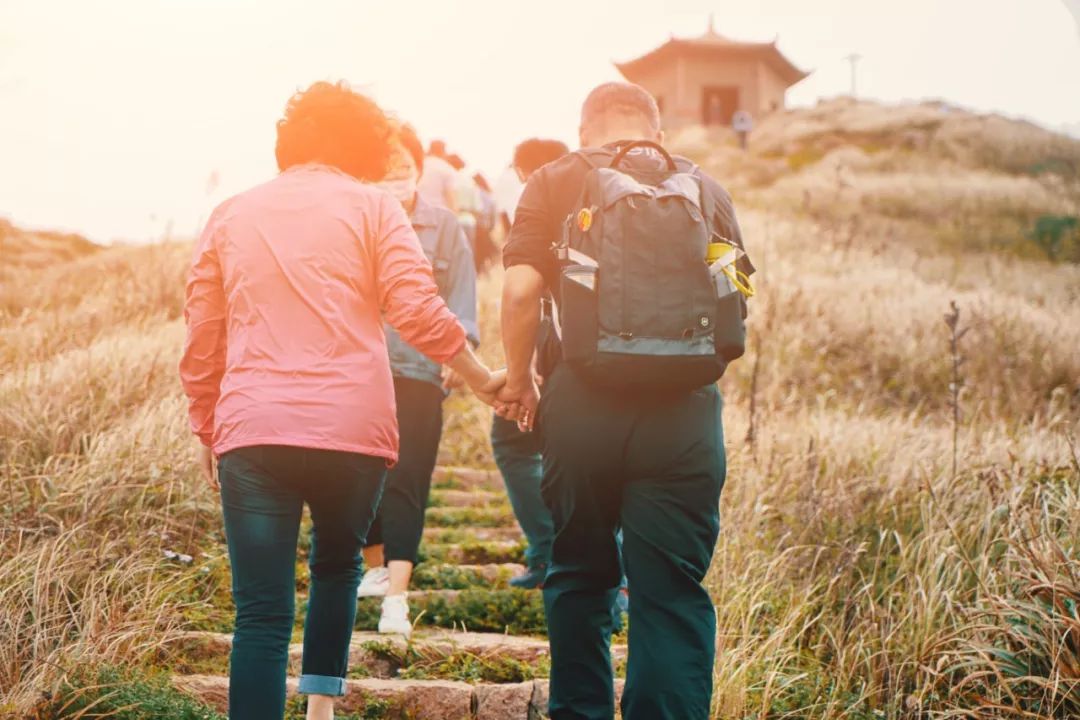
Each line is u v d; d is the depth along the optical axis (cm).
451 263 404
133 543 378
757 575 399
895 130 3206
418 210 405
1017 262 1572
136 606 331
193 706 292
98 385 534
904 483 483
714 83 4212
